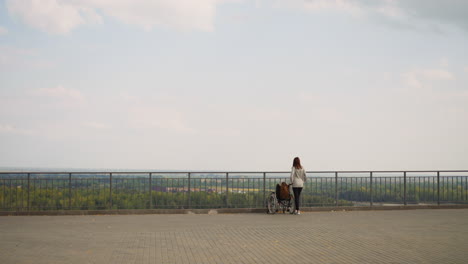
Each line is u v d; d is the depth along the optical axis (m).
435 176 23.47
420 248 11.55
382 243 12.35
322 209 22.00
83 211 20.23
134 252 10.96
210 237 13.52
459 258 10.22
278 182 21.84
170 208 20.94
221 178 21.41
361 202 22.62
